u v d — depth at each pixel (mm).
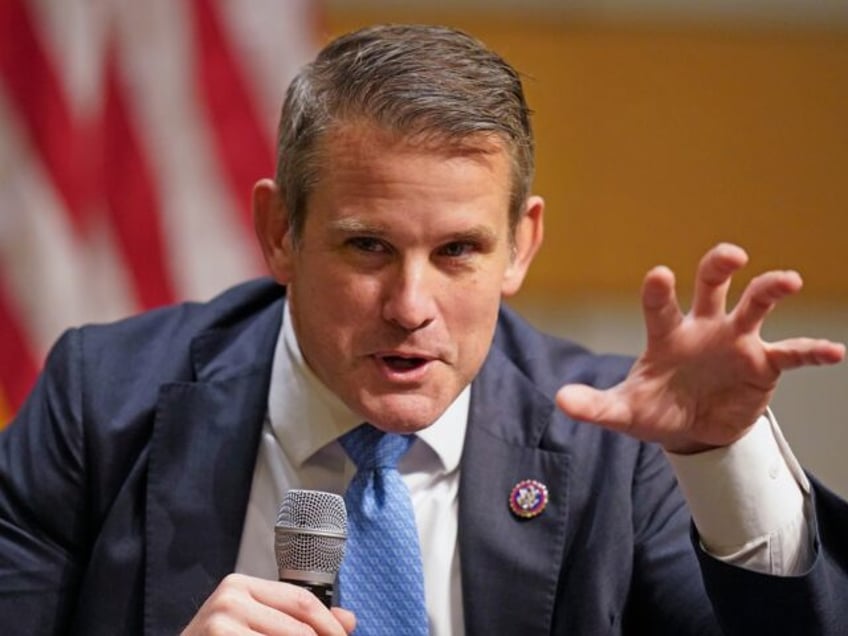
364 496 7332
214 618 6070
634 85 13680
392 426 6840
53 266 12219
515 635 7238
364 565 7184
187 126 12422
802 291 13742
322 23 12992
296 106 6977
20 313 12219
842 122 13734
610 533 7410
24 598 7477
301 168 6883
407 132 6602
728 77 13727
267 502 7535
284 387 7629
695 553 6824
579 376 7992
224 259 12453
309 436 7500
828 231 13742
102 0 12398
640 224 13680
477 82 6754
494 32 13578
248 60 12500
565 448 7566
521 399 7742
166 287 12398
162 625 7273
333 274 6777
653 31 13711
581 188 13656
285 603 6109
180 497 7480
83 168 12328
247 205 12469
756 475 6570
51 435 7730
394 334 6727
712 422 6297
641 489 7641
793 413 13477
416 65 6719
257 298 8211
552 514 7418
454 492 7539
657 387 6238
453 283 6730
